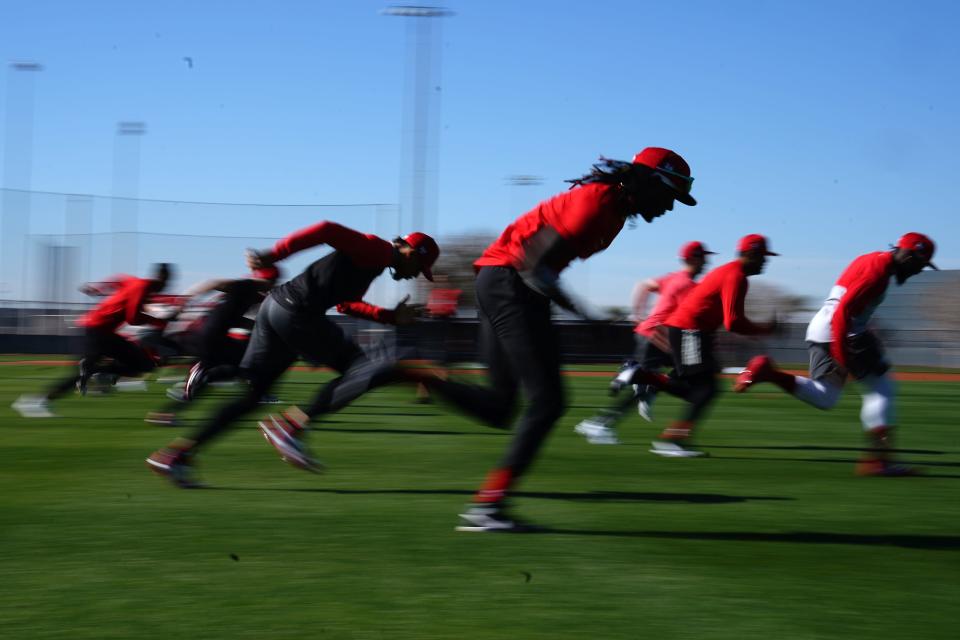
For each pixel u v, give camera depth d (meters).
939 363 26.81
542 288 3.65
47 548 3.40
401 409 9.45
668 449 6.36
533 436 3.78
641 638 2.55
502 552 3.46
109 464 5.41
